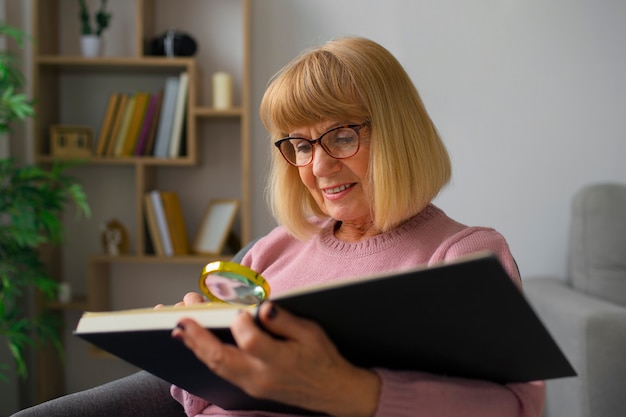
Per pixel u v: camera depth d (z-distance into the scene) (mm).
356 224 1109
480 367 754
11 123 2637
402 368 763
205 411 1046
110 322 713
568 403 1924
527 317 621
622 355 1819
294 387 651
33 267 2246
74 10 2662
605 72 2678
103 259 2486
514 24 2670
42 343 2479
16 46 2637
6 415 2590
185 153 2574
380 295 604
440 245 968
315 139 1028
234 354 643
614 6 2662
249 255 1271
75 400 1081
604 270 2314
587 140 2689
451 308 620
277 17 2674
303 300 618
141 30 2455
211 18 2676
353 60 995
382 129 975
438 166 1020
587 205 2404
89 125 2688
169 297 2732
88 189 2715
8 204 2094
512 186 2707
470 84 2686
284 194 1180
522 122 2691
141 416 1136
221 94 2521
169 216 2510
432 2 2668
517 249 2721
